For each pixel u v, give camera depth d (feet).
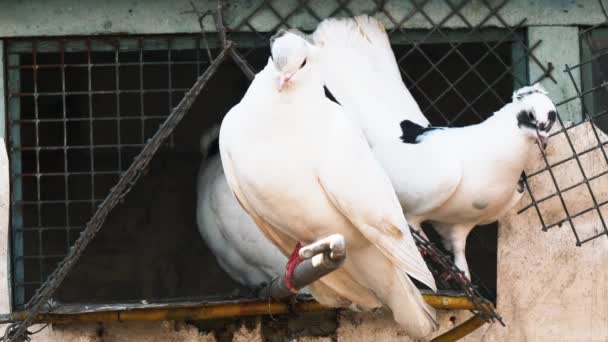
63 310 18.83
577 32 20.31
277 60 15.29
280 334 20.63
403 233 15.99
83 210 28.40
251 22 20.07
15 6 19.95
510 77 25.72
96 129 27.66
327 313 20.65
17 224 20.53
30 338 18.74
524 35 20.43
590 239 20.11
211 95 28.94
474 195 18.49
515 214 20.39
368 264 16.48
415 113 19.72
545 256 20.44
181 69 26.86
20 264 20.57
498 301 20.43
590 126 20.31
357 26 19.99
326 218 16.01
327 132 15.78
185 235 29.76
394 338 20.58
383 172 16.21
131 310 19.11
